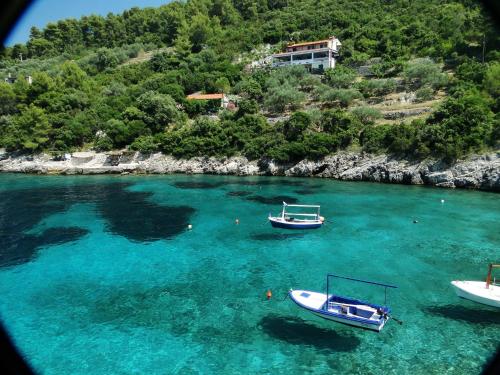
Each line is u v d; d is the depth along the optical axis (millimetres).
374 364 20703
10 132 109062
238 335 23750
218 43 159875
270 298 28578
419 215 49281
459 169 65562
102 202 60656
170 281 31719
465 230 42938
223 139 94500
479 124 67000
